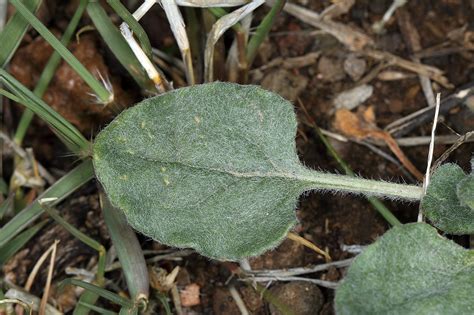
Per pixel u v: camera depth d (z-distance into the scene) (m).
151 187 0.23
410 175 0.26
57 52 0.25
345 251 0.25
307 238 0.25
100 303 0.25
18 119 0.27
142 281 0.24
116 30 0.25
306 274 0.25
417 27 0.28
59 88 0.26
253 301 0.25
